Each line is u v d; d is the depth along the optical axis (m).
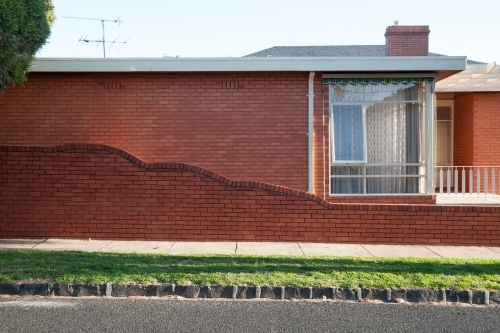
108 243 10.66
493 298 7.37
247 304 7.17
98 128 12.54
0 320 6.37
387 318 6.60
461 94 17.83
